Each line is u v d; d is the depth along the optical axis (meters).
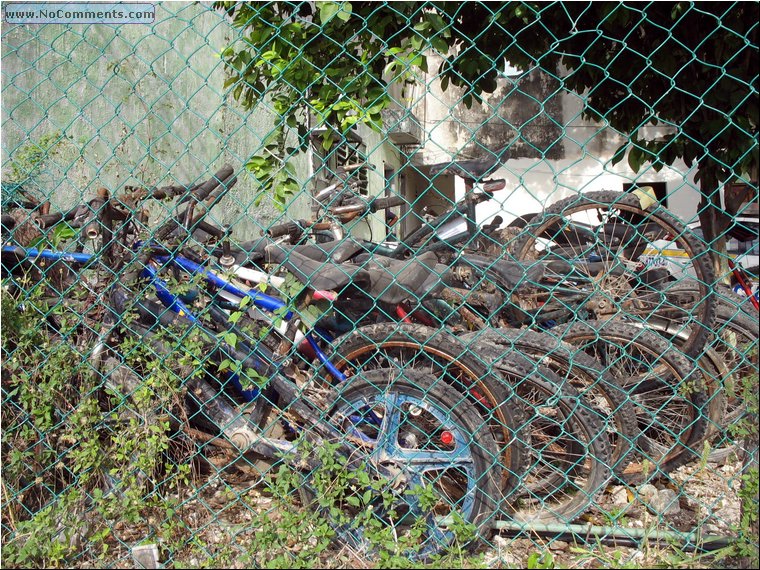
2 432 2.69
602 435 2.74
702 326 2.98
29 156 3.54
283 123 3.11
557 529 2.61
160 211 4.32
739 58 3.13
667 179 10.29
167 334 2.76
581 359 2.81
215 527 2.68
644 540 2.49
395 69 3.08
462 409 2.48
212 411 2.77
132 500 2.47
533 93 10.62
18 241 2.97
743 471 2.42
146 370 2.71
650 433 3.37
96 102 4.34
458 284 3.22
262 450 2.67
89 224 2.77
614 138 10.52
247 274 2.81
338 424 2.60
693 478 3.21
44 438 2.69
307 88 2.93
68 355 2.68
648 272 3.74
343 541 2.54
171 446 2.81
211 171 5.45
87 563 2.47
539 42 3.33
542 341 2.79
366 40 3.00
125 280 2.79
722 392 3.07
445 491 2.70
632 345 2.99
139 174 4.67
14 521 2.65
